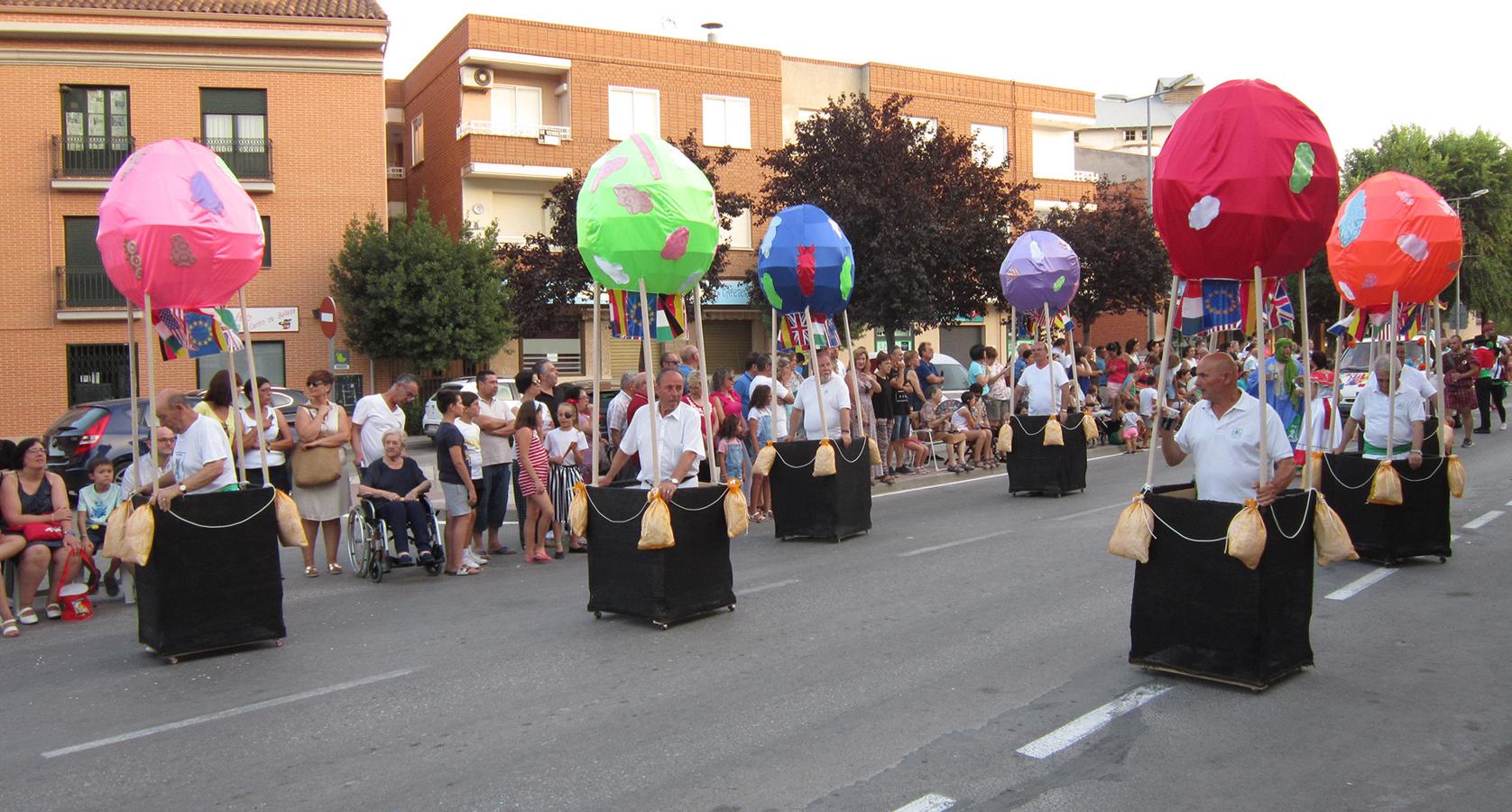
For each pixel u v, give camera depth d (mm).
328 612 9094
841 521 11688
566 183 27656
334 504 10836
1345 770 4992
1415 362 12047
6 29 25016
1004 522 12617
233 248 7523
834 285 11875
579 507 8422
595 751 5520
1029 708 5938
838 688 6410
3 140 25453
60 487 9297
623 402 12539
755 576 9930
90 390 26297
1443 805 4602
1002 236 26719
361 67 27875
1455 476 9484
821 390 11742
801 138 26828
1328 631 7418
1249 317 6398
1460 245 9125
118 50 25938
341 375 27672
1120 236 32656
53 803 5082
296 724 6129
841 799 4797
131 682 7094
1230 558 6102
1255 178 5918
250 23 26688
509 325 27703
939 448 20875
